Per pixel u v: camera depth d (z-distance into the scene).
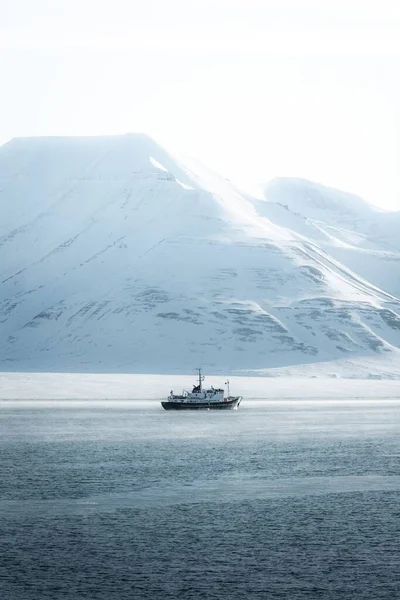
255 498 132.25
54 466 163.38
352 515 120.19
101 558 99.06
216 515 120.00
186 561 98.00
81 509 123.75
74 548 103.06
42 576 92.50
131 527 113.19
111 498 131.75
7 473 154.62
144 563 97.25
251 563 97.31
